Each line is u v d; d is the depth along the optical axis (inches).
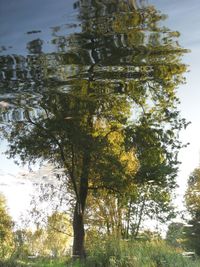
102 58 788.6
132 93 994.1
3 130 1056.8
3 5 743.7
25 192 1112.8
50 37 743.1
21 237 662.5
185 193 1801.2
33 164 1099.3
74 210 1136.2
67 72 798.5
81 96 911.0
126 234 1194.0
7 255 566.3
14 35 741.3
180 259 639.1
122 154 1139.9
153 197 1257.4
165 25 772.6
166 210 1288.1
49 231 1107.3
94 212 1235.9
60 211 1145.4
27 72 769.6
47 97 872.9
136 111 1118.4
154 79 944.9
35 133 1070.4
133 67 845.8
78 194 1115.9
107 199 1224.8
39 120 1000.9
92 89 905.5
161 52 809.5
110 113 1089.4
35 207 1113.4
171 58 845.2
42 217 1110.4
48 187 1109.7
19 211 1102.4
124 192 1135.0
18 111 958.4
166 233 1229.1
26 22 738.8
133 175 1138.0
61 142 1055.0
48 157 1121.4
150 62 839.1
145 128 1101.7
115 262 594.6
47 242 826.2
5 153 1088.2
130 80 911.0
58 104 923.4
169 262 619.5
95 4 725.9
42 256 644.1
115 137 1136.2
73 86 855.7
